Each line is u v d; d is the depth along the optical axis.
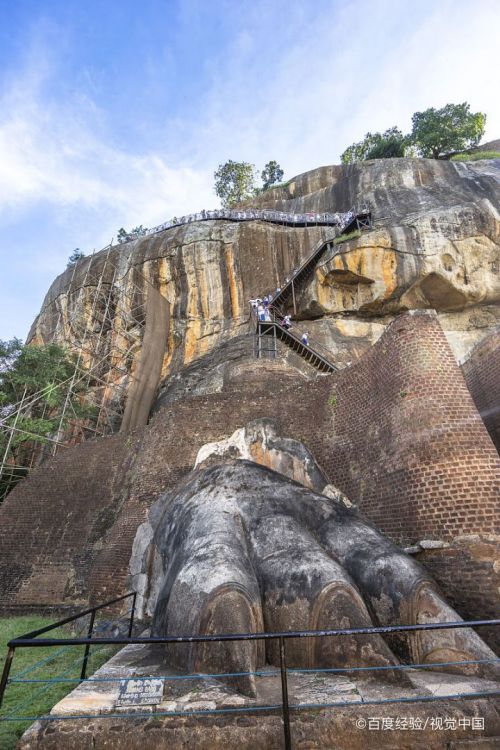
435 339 9.95
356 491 10.45
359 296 29.52
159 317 32.38
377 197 36.72
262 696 4.52
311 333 28.83
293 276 29.28
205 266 33.34
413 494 8.59
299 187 45.94
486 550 7.18
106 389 33.38
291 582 6.00
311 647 5.45
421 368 9.58
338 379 12.59
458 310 29.53
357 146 55.44
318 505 8.02
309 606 5.65
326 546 7.28
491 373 11.63
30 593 15.82
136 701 4.34
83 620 11.26
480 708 4.28
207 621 5.28
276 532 7.11
